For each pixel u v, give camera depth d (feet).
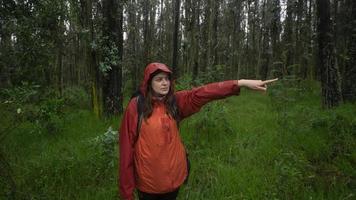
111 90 30.25
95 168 17.07
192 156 19.39
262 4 90.79
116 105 30.48
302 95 42.73
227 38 97.45
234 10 90.38
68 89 55.88
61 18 27.50
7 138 21.25
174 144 9.98
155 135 9.68
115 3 30.04
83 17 28.76
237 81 9.93
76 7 28.12
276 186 15.19
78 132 24.71
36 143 21.72
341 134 20.88
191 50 72.18
